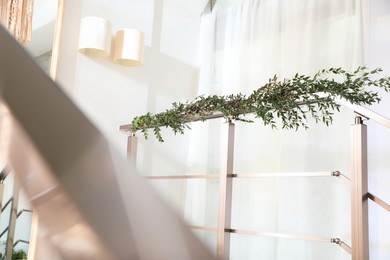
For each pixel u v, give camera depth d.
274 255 4.30
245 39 4.91
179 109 3.34
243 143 4.70
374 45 3.83
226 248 2.82
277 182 4.35
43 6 4.06
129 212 0.09
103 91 4.41
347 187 3.83
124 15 4.65
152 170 4.77
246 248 4.52
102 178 0.09
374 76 3.76
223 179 2.88
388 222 3.50
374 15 3.86
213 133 4.97
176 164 5.00
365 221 2.26
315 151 4.09
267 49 4.70
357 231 2.26
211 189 4.88
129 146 3.87
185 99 5.16
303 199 4.12
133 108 4.64
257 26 4.85
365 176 2.29
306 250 4.04
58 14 4.15
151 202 0.10
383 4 3.83
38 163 0.09
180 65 5.14
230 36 5.09
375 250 3.53
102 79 4.41
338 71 2.50
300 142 4.21
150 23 4.88
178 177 3.43
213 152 4.94
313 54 4.30
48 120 0.09
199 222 4.88
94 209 0.09
